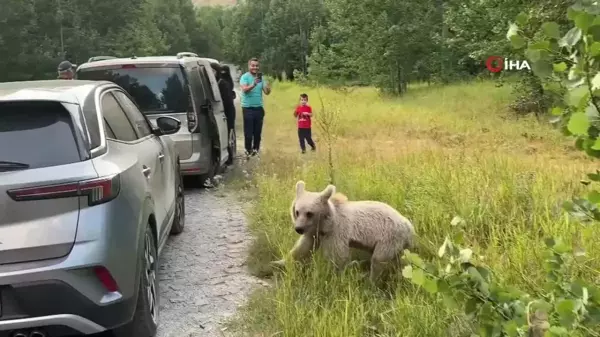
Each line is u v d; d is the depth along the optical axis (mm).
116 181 3773
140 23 70625
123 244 3730
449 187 6633
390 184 7215
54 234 3475
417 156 9016
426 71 31203
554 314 2504
